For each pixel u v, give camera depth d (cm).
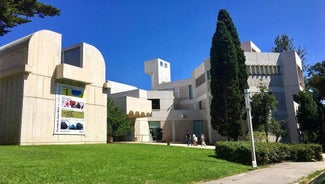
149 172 1227
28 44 2383
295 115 4025
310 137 3666
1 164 1248
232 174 1345
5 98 2411
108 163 1422
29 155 1608
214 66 3497
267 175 1305
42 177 1026
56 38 2622
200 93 4962
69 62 2980
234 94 3347
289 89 4178
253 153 1619
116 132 3509
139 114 4047
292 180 1161
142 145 2766
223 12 3738
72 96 2689
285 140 3997
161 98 5103
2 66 2544
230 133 3316
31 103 2338
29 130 2292
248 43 4850
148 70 6612
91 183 977
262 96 3534
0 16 1784
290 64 4241
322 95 4262
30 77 2359
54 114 2502
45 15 2106
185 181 1102
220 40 3509
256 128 3450
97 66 3031
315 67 4794
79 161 1452
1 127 2378
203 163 1581
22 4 1950
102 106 3027
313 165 1711
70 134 2625
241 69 3575
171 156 1858
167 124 5009
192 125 4906
